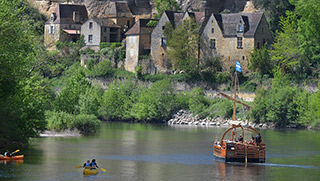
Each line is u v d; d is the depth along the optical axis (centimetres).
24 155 9044
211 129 14988
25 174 7544
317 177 7738
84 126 12669
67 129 12438
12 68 8788
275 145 11150
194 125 16662
